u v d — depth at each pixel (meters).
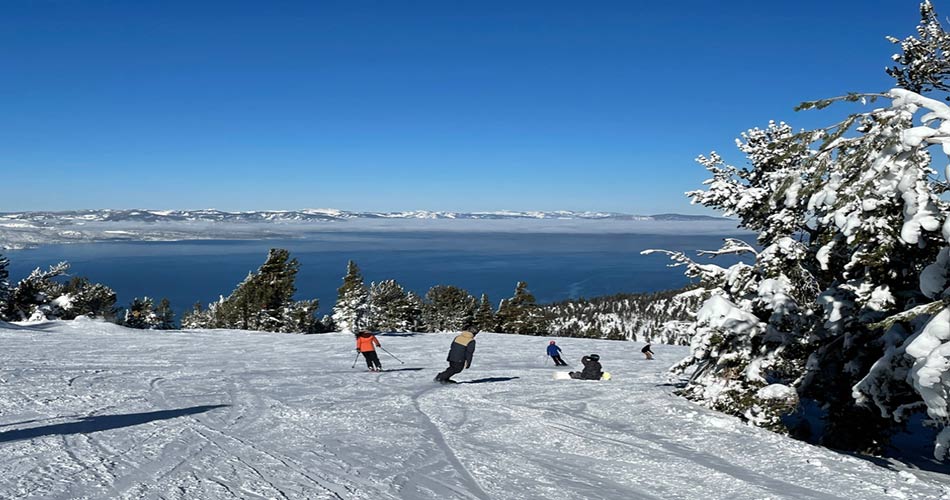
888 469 6.79
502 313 69.81
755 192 11.48
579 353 27.58
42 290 43.38
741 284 10.99
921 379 5.54
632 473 6.64
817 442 10.22
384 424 8.88
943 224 6.36
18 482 4.94
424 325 76.25
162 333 30.28
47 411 8.43
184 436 7.24
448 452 7.32
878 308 8.37
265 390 11.92
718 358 10.17
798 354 9.81
